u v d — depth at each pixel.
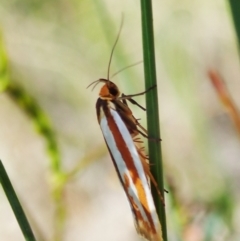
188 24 0.14
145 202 0.10
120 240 0.15
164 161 0.12
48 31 0.15
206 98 0.14
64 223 0.12
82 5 0.14
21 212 0.09
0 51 0.12
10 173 0.16
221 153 0.14
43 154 0.16
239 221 0.12
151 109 0.09
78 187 0.15
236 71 0.14
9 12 0.16
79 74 0.15
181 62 0.13
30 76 0.15
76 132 0.15
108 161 0.15
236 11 0.09
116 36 0.12
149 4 0.09
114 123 0.10
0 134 0.16
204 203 0.12
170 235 0.12
